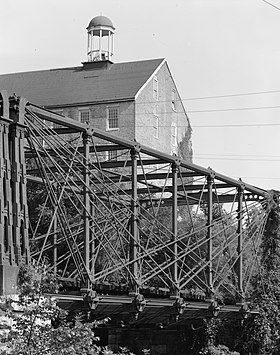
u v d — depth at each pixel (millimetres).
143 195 55250
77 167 38250
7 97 27594
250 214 48906
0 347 20062
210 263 43000
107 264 44219
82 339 20594
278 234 50438
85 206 32156
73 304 30688
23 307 21203
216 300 43250
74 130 32938
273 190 50562
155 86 80438
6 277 25984
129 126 76375
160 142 81438
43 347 20281
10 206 26953
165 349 48438
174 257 38719
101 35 83625
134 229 36031
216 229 57062
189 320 44562
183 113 87500
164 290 41656
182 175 43625
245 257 54250
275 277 49719
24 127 28047
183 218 66062
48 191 30469
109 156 69312
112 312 33969
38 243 46281
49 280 23844
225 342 48281
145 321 38719
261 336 48062
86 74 81000
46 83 81562
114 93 77188
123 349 27969
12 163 27344
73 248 31781
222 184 47188
